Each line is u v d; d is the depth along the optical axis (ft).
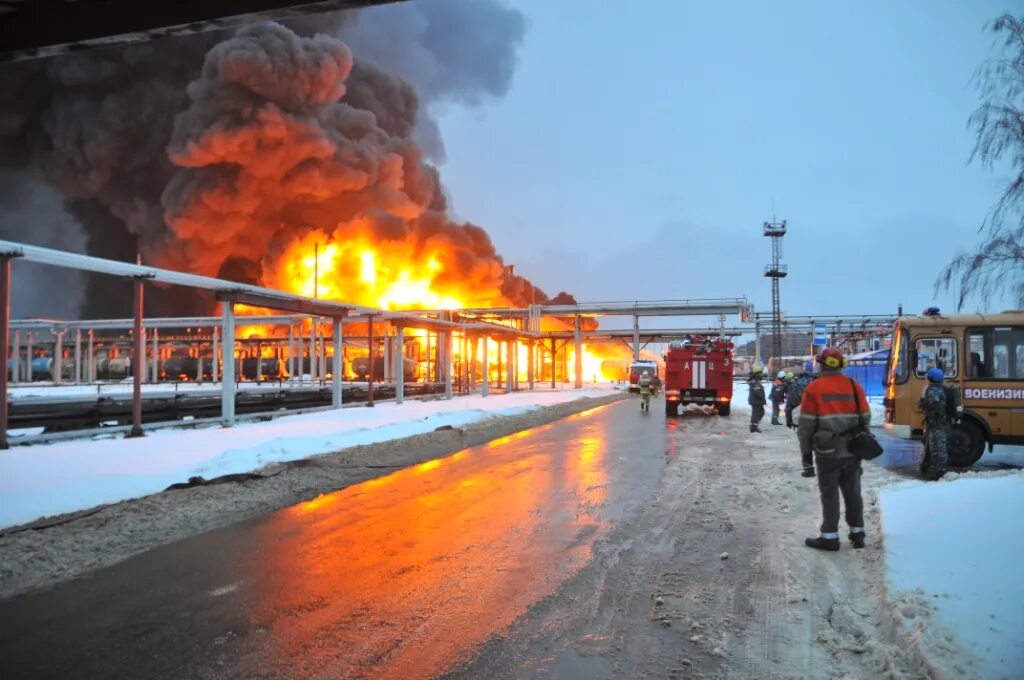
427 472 36.37
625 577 18.29
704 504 27.76
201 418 64.54
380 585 17.71
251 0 18.92
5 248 40.47
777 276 168.04
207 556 20.53
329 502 28.53
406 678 12.55
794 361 165.48
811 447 21.26
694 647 13.91
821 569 18.86
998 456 45.37
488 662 13.20
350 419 64.80
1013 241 23.71
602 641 14.19
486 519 25.14
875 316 164.86
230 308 58.75
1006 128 23.31
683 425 67.31
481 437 54.34
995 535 18.53
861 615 15.43
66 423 55.31
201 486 30.63
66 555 20.58
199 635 14.55
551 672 12.78
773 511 26.45
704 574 18.56
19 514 24.85
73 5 20.58
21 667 13.05
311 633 14.62
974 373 40.06
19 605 16.42
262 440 46.93
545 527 23.86
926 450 35.29
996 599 14.23
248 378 152.46
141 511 25.98
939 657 12.25
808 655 13.53
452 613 15.74
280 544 21.85
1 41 21.52
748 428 63.41
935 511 21.95
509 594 16.99
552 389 165.37
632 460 40.88
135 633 14.66
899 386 41.52
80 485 30.01
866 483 31.30
